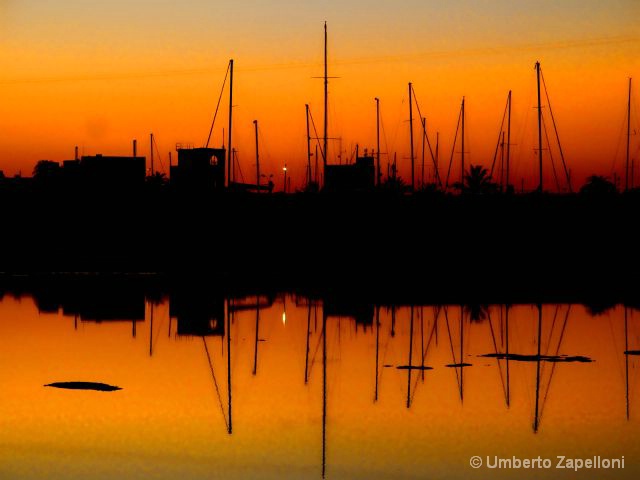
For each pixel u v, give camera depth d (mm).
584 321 122375
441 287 168875
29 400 71500
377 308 136750
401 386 79125
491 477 52969
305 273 199125
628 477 53031
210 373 84688
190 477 52531
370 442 60281
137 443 59500
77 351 95875
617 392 76250
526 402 72625
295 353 96750
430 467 54812
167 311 131500
